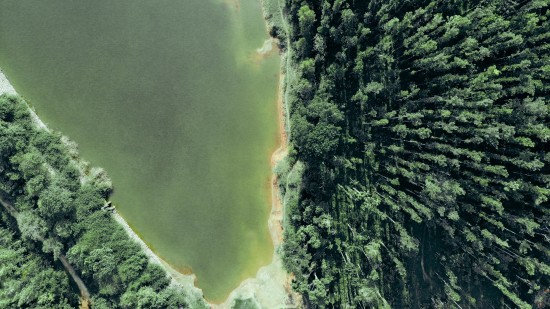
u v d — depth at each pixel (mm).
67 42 81000
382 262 76938
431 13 69250
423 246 76500
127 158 81188
